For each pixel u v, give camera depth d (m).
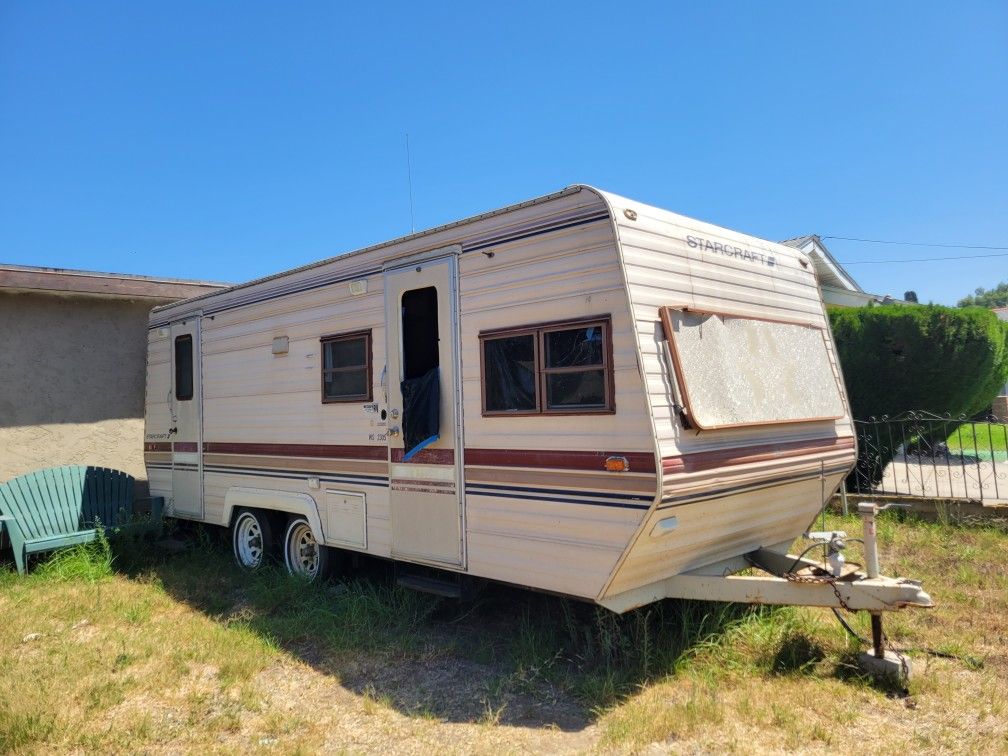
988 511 7.42
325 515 5.93
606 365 3.96
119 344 9.29
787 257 5.46
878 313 9.76
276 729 3.87
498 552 4.54
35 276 8.33
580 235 4.13
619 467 3.87
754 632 4.73
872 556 4.14
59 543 7.12
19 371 8.55
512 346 4.47
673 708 3.86
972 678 4.21
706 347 4.23
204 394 7.36
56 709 4.09
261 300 6.62
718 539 4.57
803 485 5.03
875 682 4.14
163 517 7.94
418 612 5.41
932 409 9.66
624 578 4.02
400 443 5.19
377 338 5.43
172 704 4.20
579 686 4.18
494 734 3.74
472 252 4.72
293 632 5.22
